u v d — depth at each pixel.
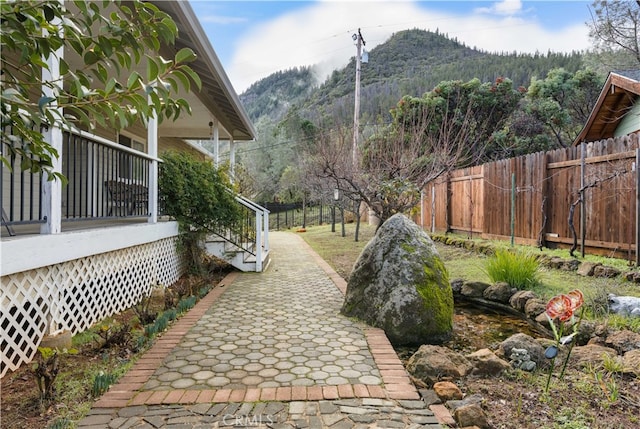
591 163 6.28
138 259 5.16
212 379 2.75
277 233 17.78
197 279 6.64
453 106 16.41
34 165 1.69
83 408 2.37
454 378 2.80
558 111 16.59
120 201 5.03
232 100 8.26
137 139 9.74
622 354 3.13
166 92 1.53
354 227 17.31
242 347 3.40
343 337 3.67
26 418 2.27
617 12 8.11
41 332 3.29
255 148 34.69
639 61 8.73
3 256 2.73
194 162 7.00
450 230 10.95
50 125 1.57
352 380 2.73
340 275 7.17
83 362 3.08
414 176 8.18
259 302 5.03
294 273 7.21
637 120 8.88
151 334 3.71
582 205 6.36
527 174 7.81
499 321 4.69
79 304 3.84
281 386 2.64
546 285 5.32
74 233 3.57
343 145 9.20
